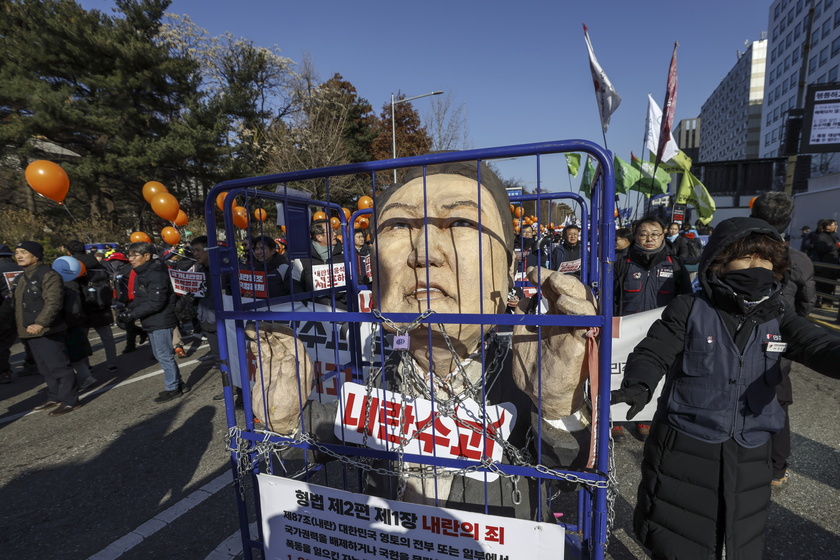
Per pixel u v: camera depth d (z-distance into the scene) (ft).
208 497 9.93
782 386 8.42
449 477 4.52
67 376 15.44
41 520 9.41
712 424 5.02
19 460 12.10
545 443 3.97
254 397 4.96
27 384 19.04
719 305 5.20
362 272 16.69
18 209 55.16
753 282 4.90
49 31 54.13
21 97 52.42
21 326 14.89
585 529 4.65
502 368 4.67
